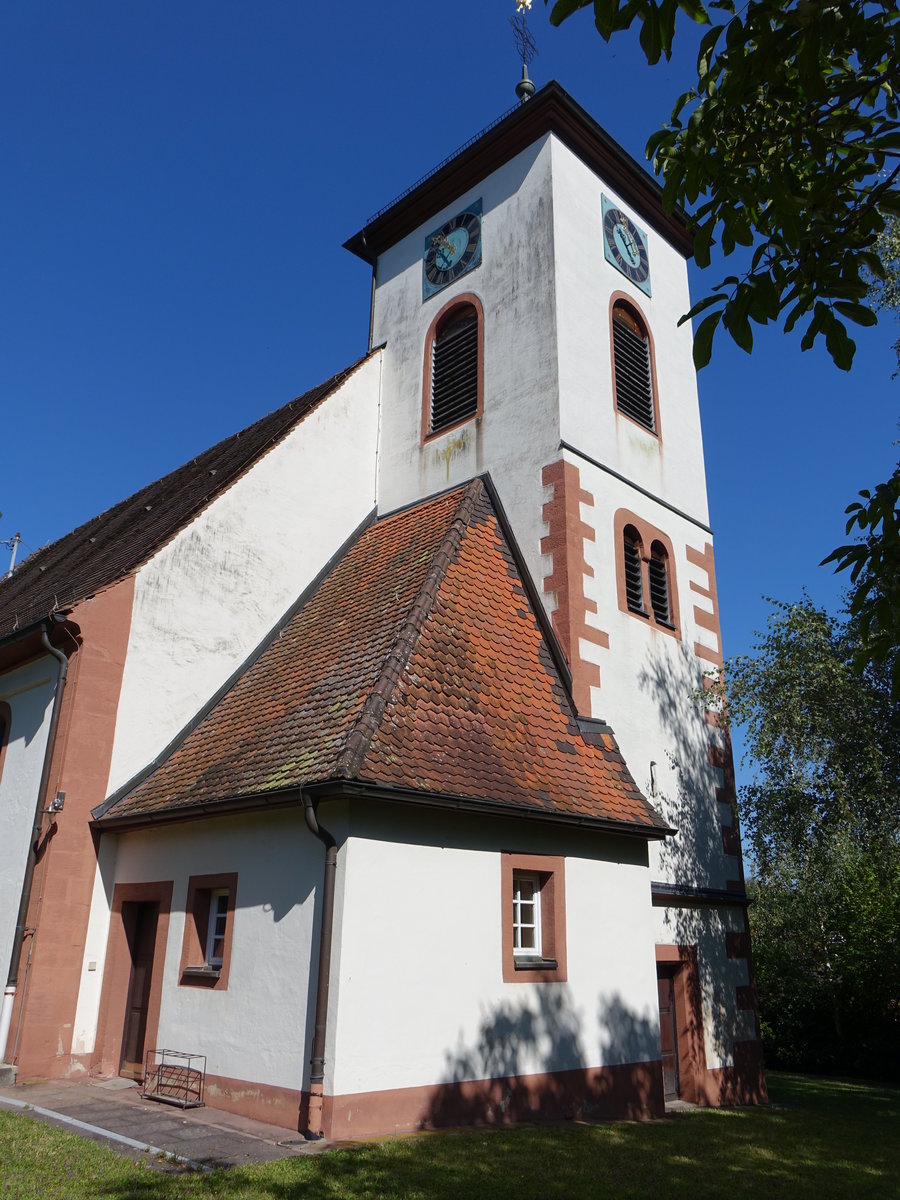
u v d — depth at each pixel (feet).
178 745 46.16
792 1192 26.12
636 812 41.73
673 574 56.39
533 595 48.80
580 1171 26.66
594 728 44.50
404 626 39.52
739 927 52.44
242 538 51.98
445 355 61.67
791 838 44.04
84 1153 25.66
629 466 55.72
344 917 30.58
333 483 58.65
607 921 39.91
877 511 19.51
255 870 35.14
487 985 34.24
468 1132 30.94
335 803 32.19
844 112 16.63
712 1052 47.37
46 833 41.73
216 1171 24.32
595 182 61.57
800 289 16.46
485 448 55.31
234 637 50.16
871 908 71.82
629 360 59.67
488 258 60.34
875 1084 68.28
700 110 16.26
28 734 46.88
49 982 40.04
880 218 16.40
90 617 44.21
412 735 34.78
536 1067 35.06
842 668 42.04
